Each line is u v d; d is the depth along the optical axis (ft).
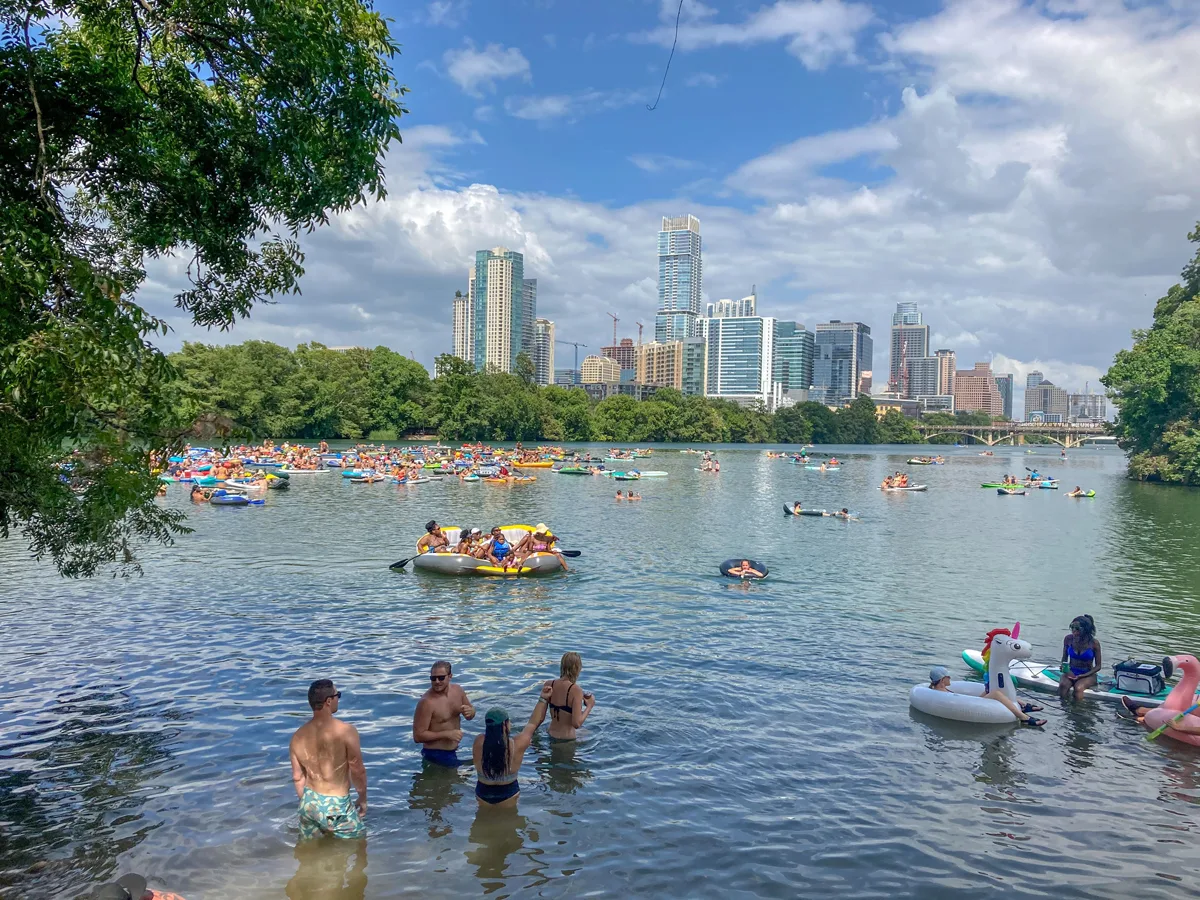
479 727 33.58
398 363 390.42
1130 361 236.02
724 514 127.85
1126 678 39.50
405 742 32.01
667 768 30.19
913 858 24.18
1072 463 379.14
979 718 35.81
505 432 422.41
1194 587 71.36
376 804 26.66
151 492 29.73
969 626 54.54
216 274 30.48
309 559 74.79
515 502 138.72
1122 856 24.66
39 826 24.61
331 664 42.09
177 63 26.73
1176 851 25.05
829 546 94.79
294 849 23.57
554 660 43.86
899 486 191.83
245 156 27.43
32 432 22.65
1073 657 40.55
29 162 23.45
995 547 97.25
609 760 30.78
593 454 325.42
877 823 26.37
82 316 21.83
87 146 24.56
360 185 28.53
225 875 22.07
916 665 44.73
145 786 27.50
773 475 242.17
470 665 42.47
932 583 71.36
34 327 20.83
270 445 223.51
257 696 36.83
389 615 53.62
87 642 45.24
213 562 72.23
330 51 24.99
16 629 47.88
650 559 81.35
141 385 25.31
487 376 437.99
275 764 29.48
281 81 25.64
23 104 22.80
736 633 50.98
